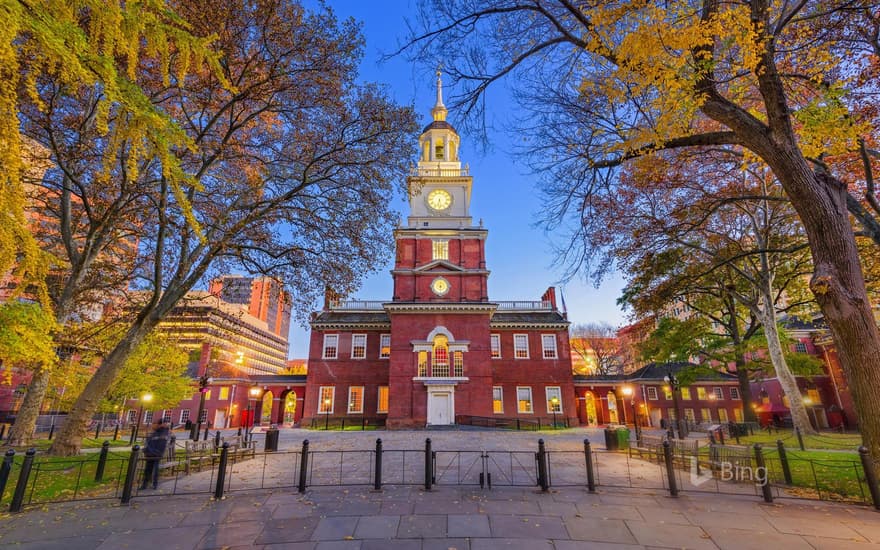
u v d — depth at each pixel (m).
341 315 41.06
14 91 4.60
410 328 34.56
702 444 17.16
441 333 34.41
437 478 11.09
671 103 8.89
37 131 12.97
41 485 10.09
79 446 14.08
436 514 7.61
